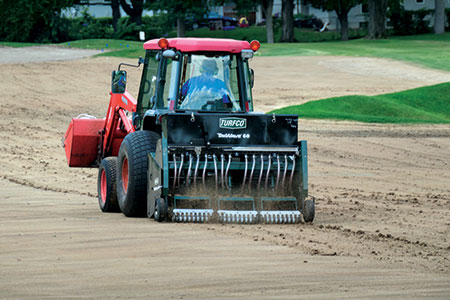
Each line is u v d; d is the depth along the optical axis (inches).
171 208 1240.8
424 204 1587.1
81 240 1056.2
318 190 1828.2
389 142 2898.6
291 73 5295.3
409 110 3863.2
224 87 1343.5
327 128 3277.6
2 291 764.0
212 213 1227.2
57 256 942.4
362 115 3700.8
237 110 1343.5
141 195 1296.8
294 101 4156.0
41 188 1823.3
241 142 1266.0
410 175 2178.9
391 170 2287.2
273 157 1284.4
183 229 1157.7
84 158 1692.9
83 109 3873.0
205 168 1243.8
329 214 1407.5
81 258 932.0
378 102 3919.8
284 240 1075.3
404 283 823.1
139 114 1446.9
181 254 960.9
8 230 1148.5
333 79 5024.6
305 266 901.2
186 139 1245.7
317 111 3710.6
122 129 1595.7
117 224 1213.7
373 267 904.3
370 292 778.2
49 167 2251.5
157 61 1371.8
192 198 1229.7
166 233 1118.4
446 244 1083.9
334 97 4020.7
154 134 1330.0
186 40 1330.0
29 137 2977.4
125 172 1346.0
